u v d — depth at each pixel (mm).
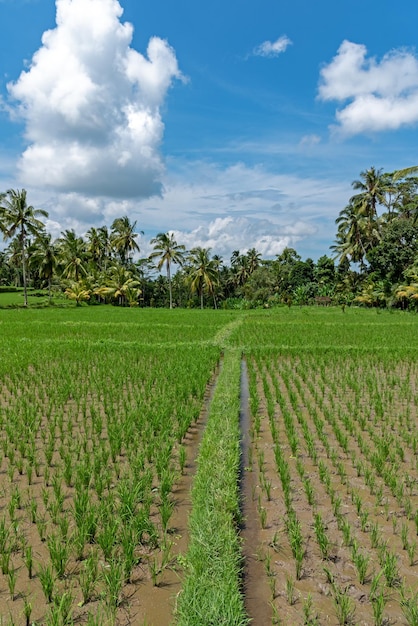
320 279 60562
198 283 52688
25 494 4648
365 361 12273
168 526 4090
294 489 4781
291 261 73625
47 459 5422
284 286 63719
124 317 30203
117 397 8125
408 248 39688
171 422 6582
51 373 10422
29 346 14375
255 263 73375
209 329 20703
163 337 17797
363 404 8148
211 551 3498
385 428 6742
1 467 5312
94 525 3855
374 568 3465
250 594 3227
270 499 4566
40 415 7320
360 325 22984
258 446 6074
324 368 10992
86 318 29156
